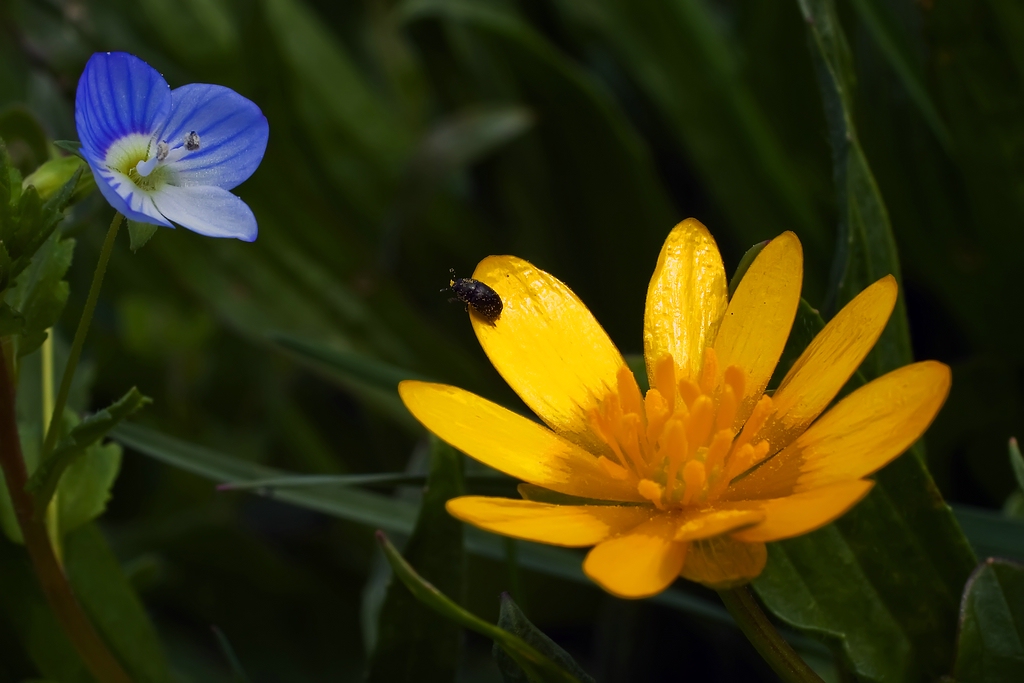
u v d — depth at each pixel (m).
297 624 0.23
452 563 0.19
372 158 0.26
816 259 0.23
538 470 0.18
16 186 0.18
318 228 0.24
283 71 0.24
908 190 0.22
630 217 0.23
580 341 0.18
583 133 0.23
